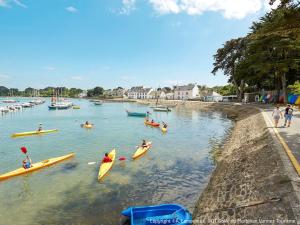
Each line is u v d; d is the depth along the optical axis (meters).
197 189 13.73
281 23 16.41
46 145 26.33
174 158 20.19
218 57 72.94
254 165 12.53
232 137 27.78
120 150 23.30
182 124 43.00
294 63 42.00
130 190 13.74
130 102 150.50
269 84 60.22
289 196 7.89
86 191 13.68
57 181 15.23
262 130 20.34
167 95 156.25
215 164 18.27
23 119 53.84
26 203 12.34
